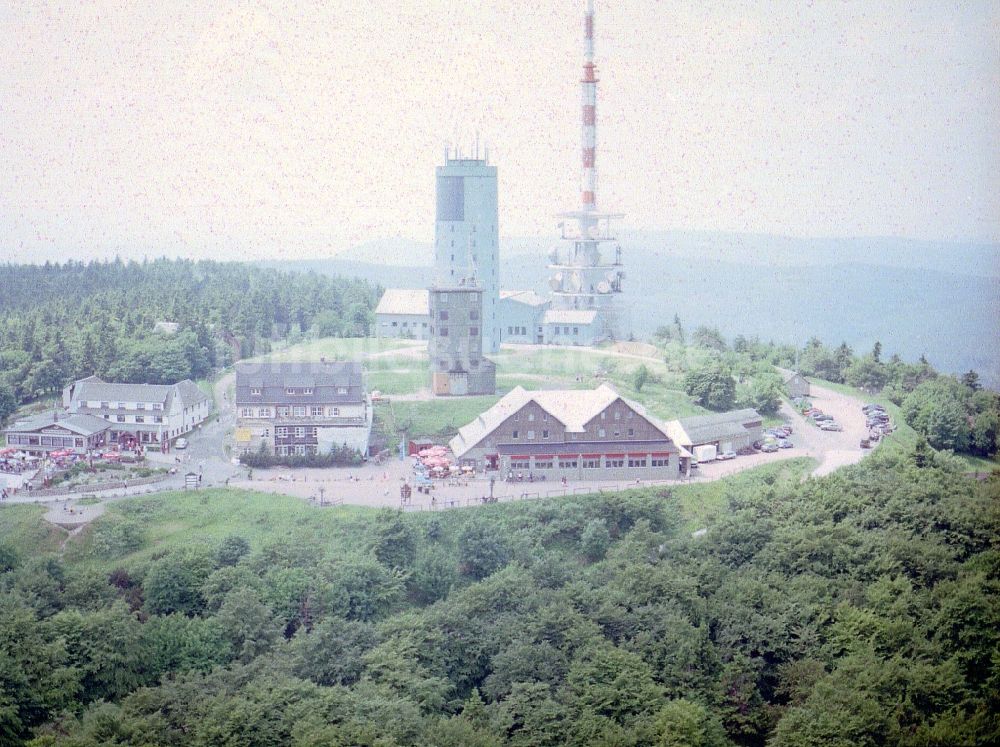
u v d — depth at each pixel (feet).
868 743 392.68
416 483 632.38
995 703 419.95
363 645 457.68
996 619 455.63
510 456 652.89
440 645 455.22
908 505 568.41
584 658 439.63
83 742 388.57
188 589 506.07
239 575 507.30
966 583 479.41
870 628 454.81
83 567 539.70
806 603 469.98
